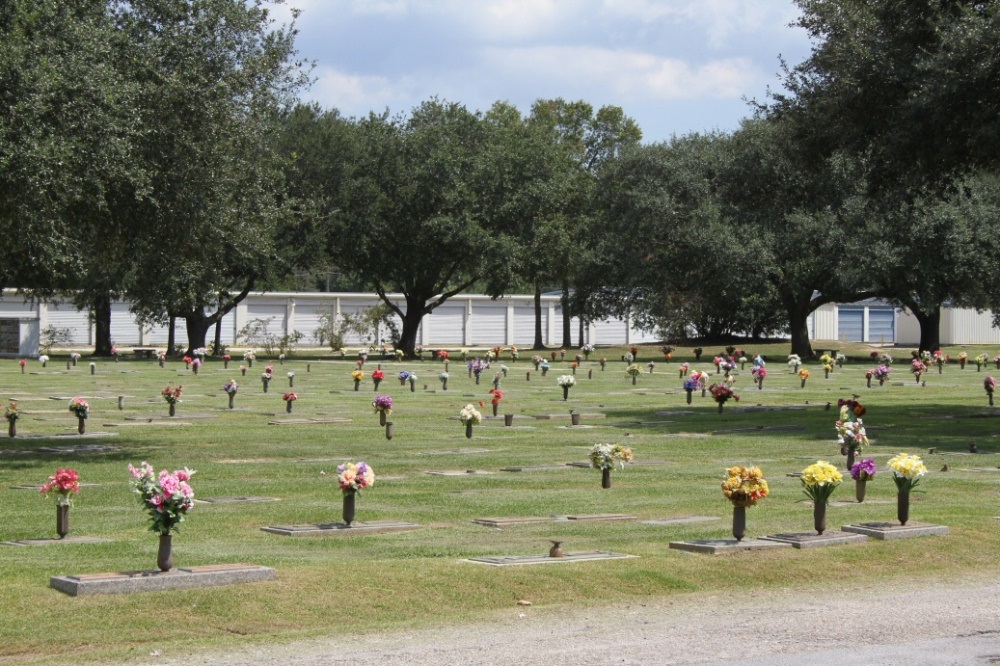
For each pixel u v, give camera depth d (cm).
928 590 1231
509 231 8094
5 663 919
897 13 3397
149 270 2761
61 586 1104
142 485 1148
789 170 7331
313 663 925
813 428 3097
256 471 2173
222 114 2634
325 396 4344
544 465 2278
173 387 4700
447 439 2794
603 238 8362
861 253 7031
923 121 3131
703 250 7425
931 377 5772
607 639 1009
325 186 7706
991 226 7012
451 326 10269
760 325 9900
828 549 1380
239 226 2802
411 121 8425
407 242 8062
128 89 2400
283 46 2898
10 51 2211
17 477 2077
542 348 9769
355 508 1708
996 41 2972
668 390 4766
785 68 3747
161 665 918
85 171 2336
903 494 1514
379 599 1115
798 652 977
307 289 11338
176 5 2667
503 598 1141
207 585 1125
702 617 1095
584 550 1364
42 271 3177
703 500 1798
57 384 4919
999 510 1686
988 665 950
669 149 7988
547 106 11825
